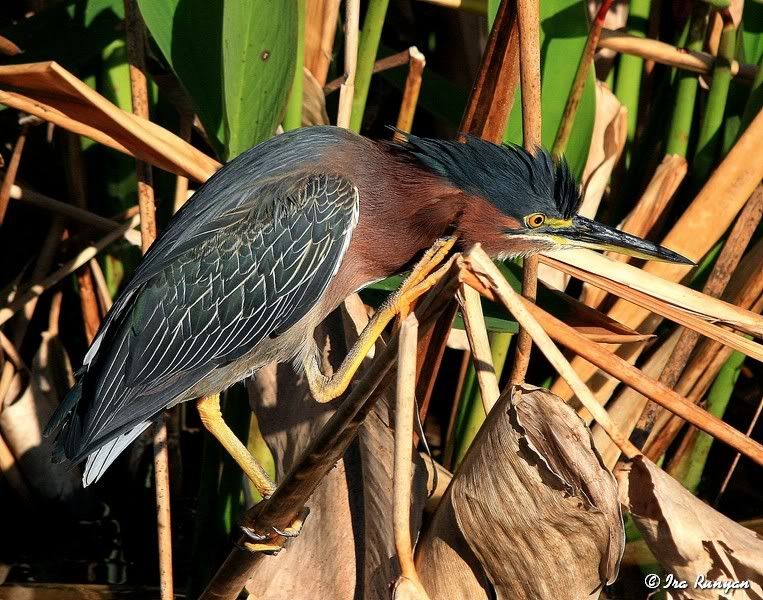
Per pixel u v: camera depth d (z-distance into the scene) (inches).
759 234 373.7
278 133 317.4
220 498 352.8
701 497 409.7
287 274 280.4
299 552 281.7
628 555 335.3
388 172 283.0
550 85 328.8
